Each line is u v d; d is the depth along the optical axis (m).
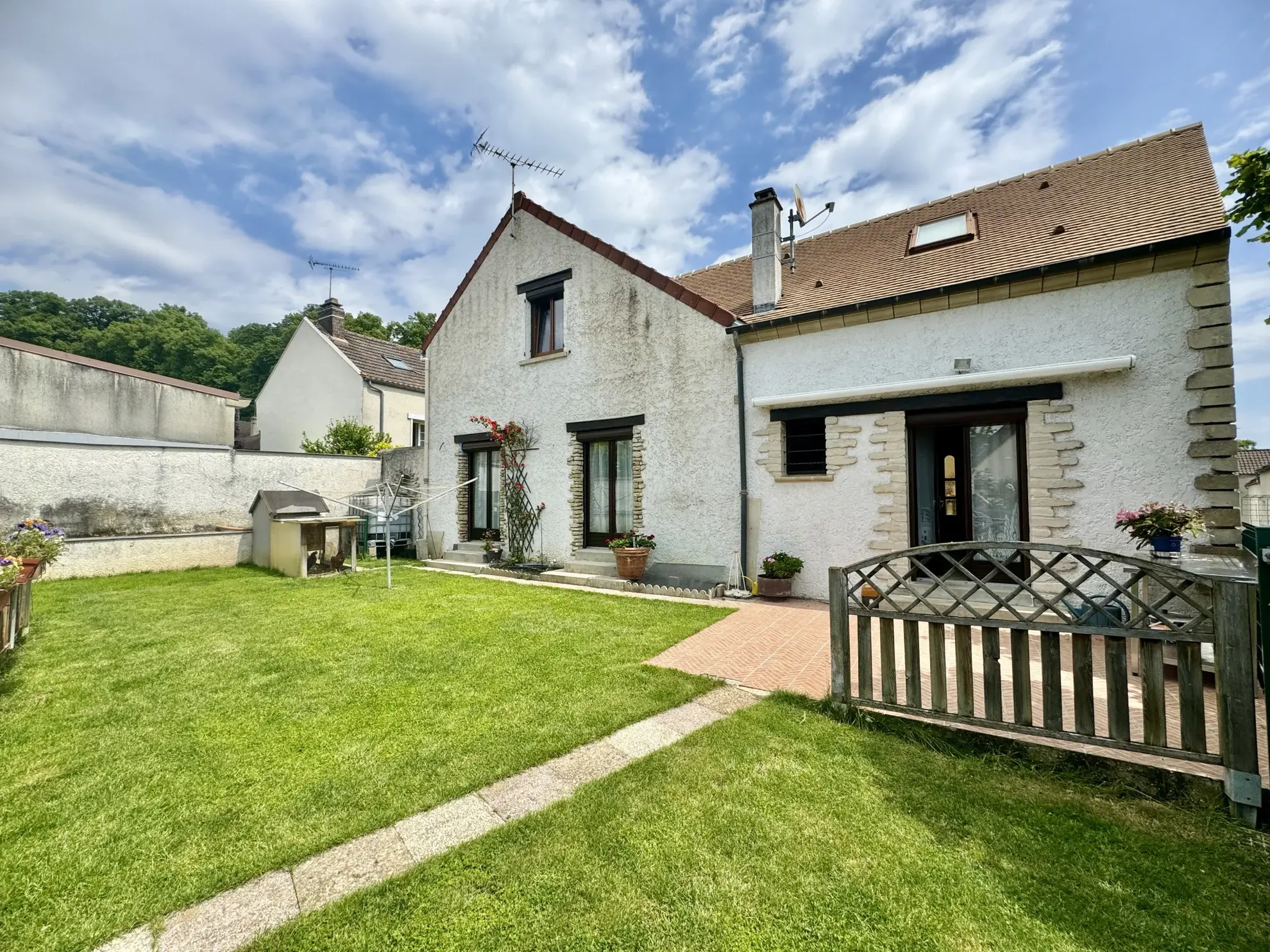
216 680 4.50
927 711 3.39
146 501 10.98
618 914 1.95
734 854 2.29
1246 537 4.75
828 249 9.66
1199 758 2.68
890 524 6.98
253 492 12.53
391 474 14.24
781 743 3.32
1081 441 5.89
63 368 14.34
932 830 2.46
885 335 7.07
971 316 6.52
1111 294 5.78
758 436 8.04
